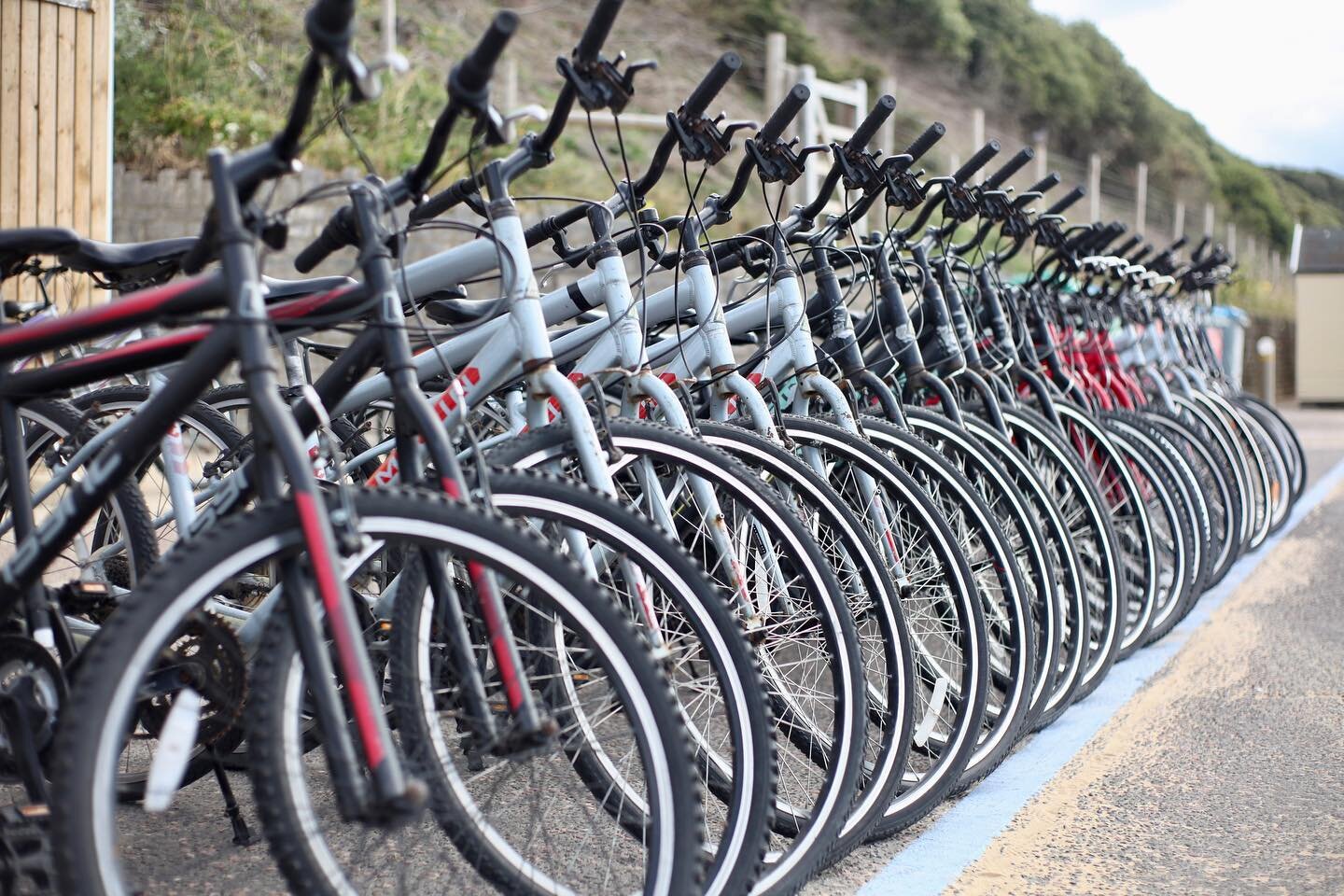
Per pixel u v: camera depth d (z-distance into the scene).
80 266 2.02
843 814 2.06
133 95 9.55
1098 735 3.06
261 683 1.44
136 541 2.29
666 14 20.16
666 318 2.67
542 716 1.59
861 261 3.10
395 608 1.66
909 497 2.52
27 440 2.46
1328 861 2.26
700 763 2.25
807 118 12.61
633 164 13.12
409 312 2.25
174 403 1.56
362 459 2.60
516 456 1.97
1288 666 3.67
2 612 1.69
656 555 1.79
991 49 33.88
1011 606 2.73
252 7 11.45
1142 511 3.78
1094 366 4.66
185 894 2.03
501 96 12.98
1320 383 18.05
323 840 1.44
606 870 1.95
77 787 1.29
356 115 10.23
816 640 2.30
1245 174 45.44
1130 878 2.20
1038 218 3.97
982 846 2.36
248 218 1.58
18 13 5.13
